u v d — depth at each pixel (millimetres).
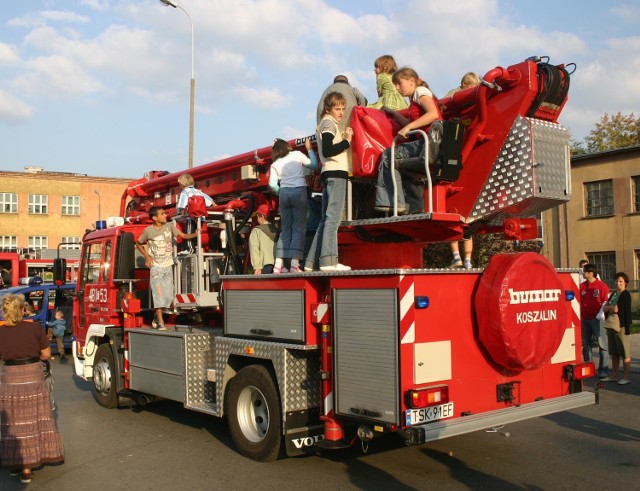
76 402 10023
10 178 48500
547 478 5758
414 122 5887
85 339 9867
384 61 7094
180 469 6262
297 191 6824
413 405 4832
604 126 43500
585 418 8250
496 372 5559
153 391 8070
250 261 8047
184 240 8672
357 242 6617
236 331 6691
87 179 51094
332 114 6324
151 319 9398
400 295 4938
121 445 7266
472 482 5664
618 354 10797
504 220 6355
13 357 6117
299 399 5961
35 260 24531
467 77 6621
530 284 5484
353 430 5621
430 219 5672
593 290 11094
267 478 5867
